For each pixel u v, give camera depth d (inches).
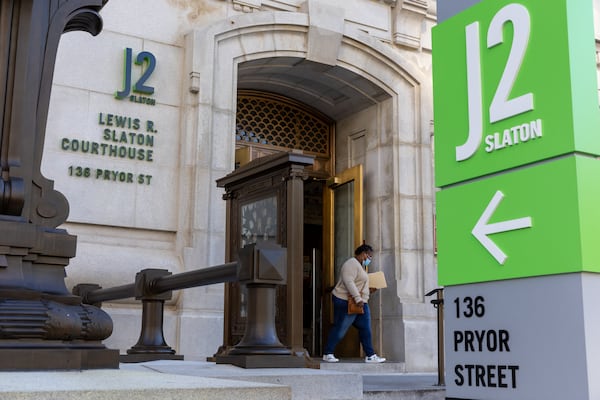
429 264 438.0
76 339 101.5
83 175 349.7
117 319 339.9
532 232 84.3
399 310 422.9
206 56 383.6
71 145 348.8
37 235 105.7
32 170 110.5
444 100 99.2
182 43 386.6
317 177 486.3
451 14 99.2
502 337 88.0
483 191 91.6
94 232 351.3
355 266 399.9
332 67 434.0
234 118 390.6
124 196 358.3
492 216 89.9
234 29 396.2
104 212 351.9
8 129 109.1
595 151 81.0
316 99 474.9
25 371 94.2
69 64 355.3
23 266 106.0
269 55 409.4
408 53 460.8
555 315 81.3
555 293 81.6
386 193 447.5
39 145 114.0
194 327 351.3
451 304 95.7
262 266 164.9
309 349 487.8
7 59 110.7
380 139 456.1
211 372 148.0
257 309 165.8
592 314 78.5
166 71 379.9
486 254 90.3
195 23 392.2
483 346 90.6
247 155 443.2
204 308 358.0
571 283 79.8
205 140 376.2
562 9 82.4
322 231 509.4
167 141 374.0
